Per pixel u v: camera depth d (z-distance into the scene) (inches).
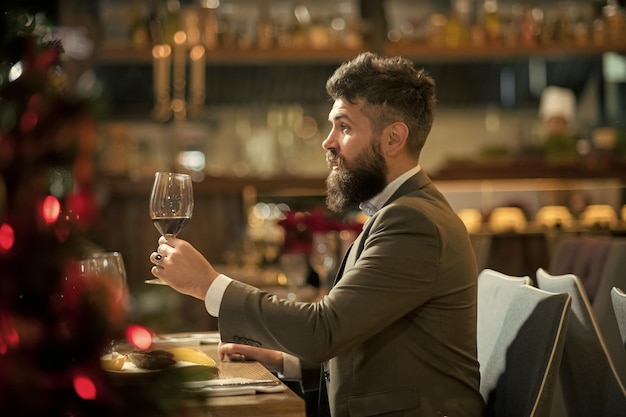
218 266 247.8
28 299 48.7
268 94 337.4
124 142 260.1
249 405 73.7
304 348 81.7
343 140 95.5
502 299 103.0
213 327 209.6
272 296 84.7
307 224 175.6
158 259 86.2
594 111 353.4
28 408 46.4
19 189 49.0
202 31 280.8
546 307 87.4
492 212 284.4
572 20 292.8
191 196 89.4
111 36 284.5
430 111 96.3
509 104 351.6
